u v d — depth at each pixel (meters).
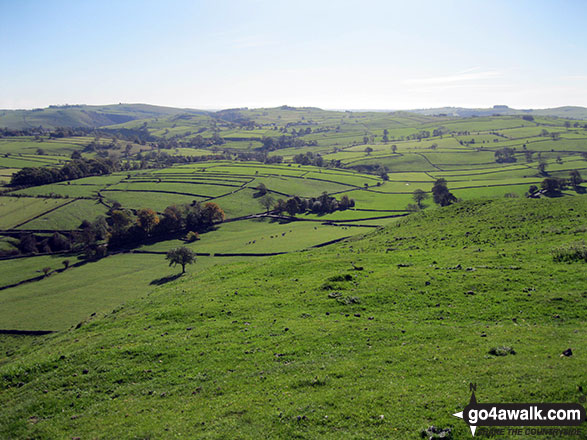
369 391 21.69
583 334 25.33
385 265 47.06
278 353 27.86
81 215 159.00
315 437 18.33
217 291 44.38
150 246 138.38
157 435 19.97
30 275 109.88
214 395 23.48
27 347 45.16
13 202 167.50
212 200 186.12
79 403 24.47
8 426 22.89
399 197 186.62
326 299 37.75
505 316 30.20
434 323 30.69
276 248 122.31
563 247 41.81
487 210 68.56
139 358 29.17
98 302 87.44
